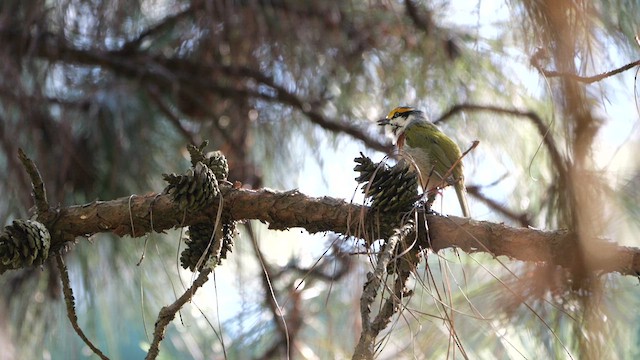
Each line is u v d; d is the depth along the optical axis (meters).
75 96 7.43
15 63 7.07
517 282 5.06
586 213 4.56
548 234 4.62
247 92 7.83
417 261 4.74
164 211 5.04
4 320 6.88
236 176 7.67
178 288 7.60
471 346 5.34
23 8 7.21
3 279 7.04
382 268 3.90
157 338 4.18
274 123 7.94
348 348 6.84
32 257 4.86
